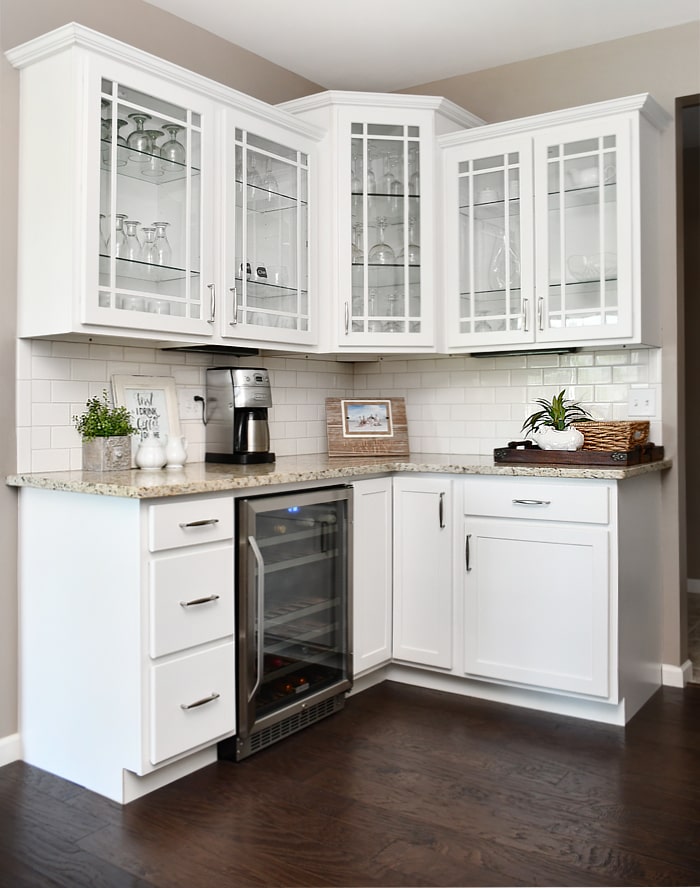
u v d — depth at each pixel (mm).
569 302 3146
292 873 1934
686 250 5062
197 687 2387
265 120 2971
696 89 3201
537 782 2406
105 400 2830
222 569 2459
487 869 1946
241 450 3119
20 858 1998
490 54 3482
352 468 2957
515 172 3223
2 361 2520
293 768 2506
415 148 3311
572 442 3055
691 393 5105
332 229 3244
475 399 3723
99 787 2352
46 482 2424
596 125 3062
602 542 2801
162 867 1958
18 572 2584
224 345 2850
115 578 2293
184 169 2684
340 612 2977
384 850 2033
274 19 3135
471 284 3338
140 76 2518
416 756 2592
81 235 2379
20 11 2545
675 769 2498
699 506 5102
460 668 3102
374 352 3291
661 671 3342
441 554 3123
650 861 1978
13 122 2520
